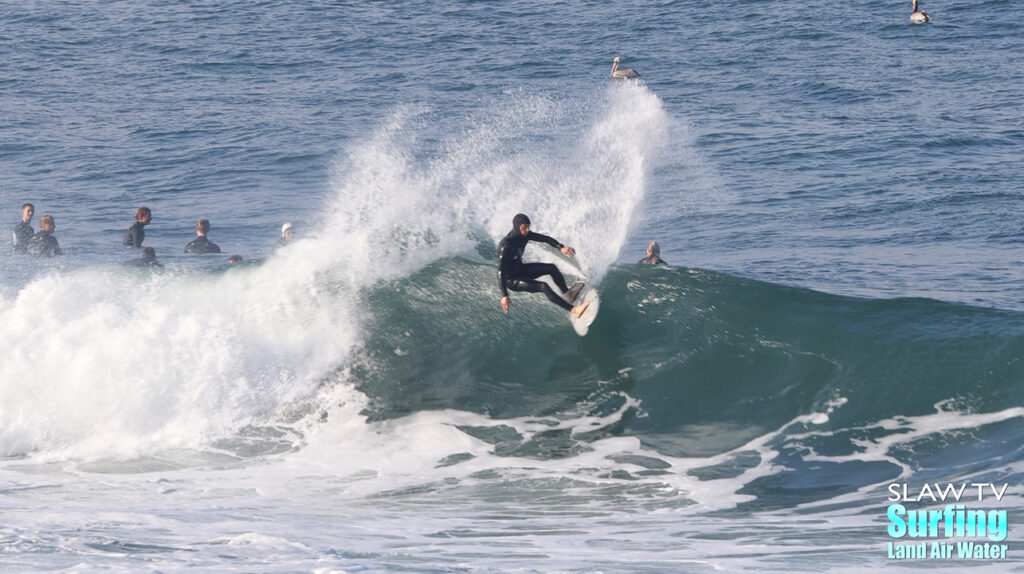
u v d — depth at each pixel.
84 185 98.25
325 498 32.06
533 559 23.56
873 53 164.25
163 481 34.09
